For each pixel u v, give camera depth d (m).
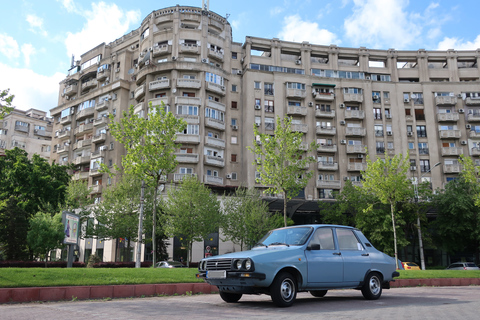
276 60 53.31
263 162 24.41
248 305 7.92
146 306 8.01
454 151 51.38
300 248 8.00
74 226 21.84
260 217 36.62
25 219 33.62
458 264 35.31
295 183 23.41
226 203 38.91
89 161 53.50
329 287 8.23
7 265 27.23
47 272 10.94
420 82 54.34
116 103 52.34
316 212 47.25
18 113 79.19
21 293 8.99
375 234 38.00
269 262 7.37
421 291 12.32
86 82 59.09
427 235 40.31
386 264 9.44
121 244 42.62
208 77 48.16
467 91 54.09
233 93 50.84
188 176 38.03
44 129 82.50
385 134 52.22
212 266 7.90
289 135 23.81
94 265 31.86
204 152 46.03
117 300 9.66
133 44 56.78
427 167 51.69
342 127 51.84
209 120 46.66
